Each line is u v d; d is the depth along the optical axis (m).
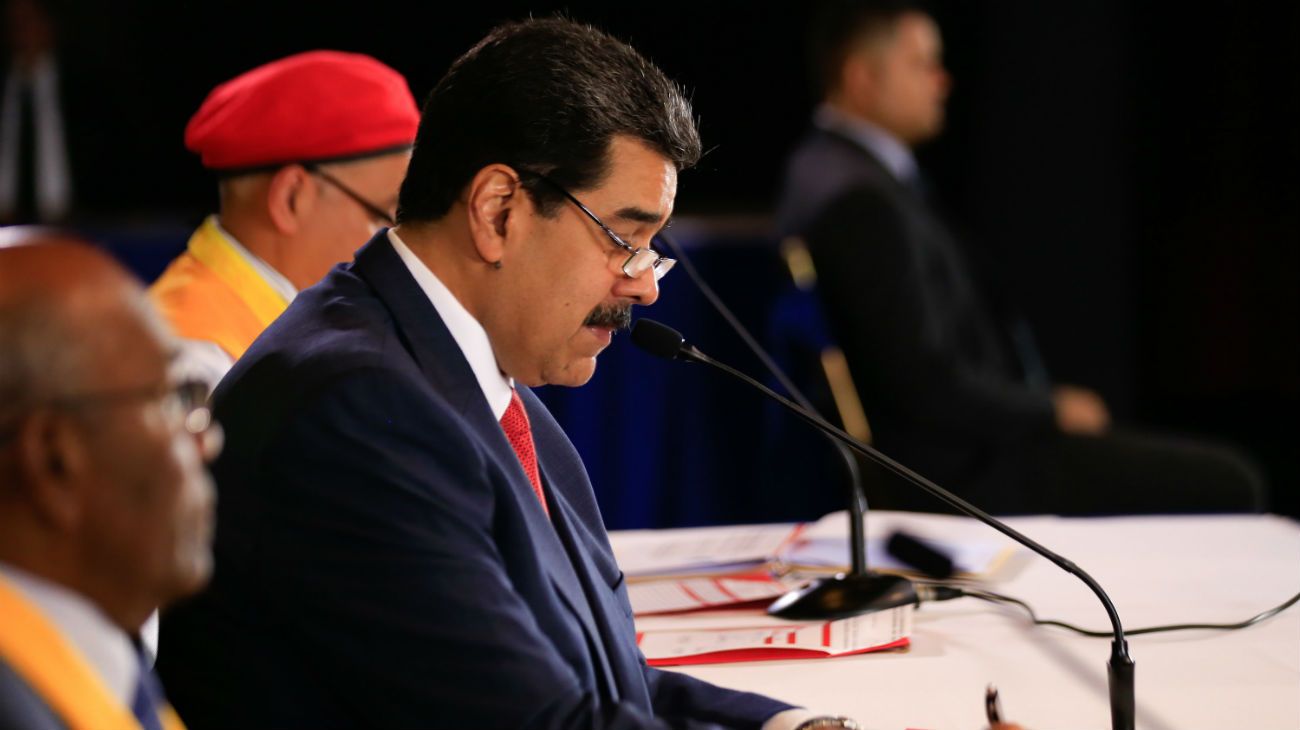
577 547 3.47
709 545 5.27
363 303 3.24
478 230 3.23
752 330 10.35
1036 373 9.66
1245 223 14.31
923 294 7.97
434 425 3.01
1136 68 13.67
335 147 4.87
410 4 13.74
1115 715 3.36
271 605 2.94
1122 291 12.84
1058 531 5.52
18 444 2.04
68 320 2.06
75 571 2.13
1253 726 3.46
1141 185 14.36
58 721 2.01
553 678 2.89
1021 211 12.88
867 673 3.92
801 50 13.98
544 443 3.76
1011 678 3.85
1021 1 12.67
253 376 3.11
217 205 5.28
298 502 2.92
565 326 3.32
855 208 7.99
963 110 13.45
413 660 2.86
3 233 2.49
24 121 13.36
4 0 13.19
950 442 8.07
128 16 13.48
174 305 4.80
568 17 3.51
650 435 9.95
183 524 2.19
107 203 13.72
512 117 3.20
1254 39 13.95
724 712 3.38
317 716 2.97
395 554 2.89
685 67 14.07
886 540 5.18
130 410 2.11
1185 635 4.20
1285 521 5.63
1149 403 14.79
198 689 3.01
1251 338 14.51
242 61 13.73
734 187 14.25
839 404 7.61
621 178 3.25
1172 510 8.07
